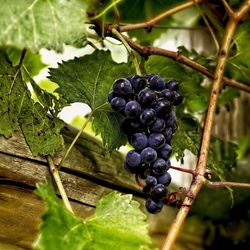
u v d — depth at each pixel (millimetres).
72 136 657
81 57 611
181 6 718
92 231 501
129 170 553
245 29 707
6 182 587
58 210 484
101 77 624
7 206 593
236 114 1048
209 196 884
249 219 893
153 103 532
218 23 767
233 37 718
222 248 914
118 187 718
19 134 584
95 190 679
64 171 636
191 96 835
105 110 638
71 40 520
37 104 601
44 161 603
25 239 624
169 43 1109
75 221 500
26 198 602
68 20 522
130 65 624
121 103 534
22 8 507
